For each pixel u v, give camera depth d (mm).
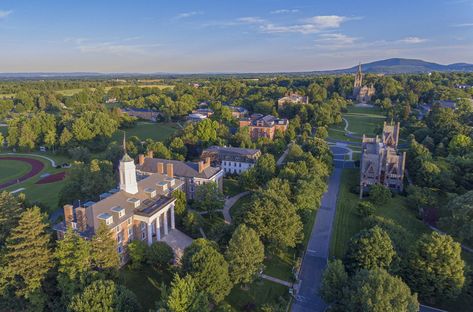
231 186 114188
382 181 110875
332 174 126562
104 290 49875
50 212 85500
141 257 66125
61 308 54812
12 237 55188
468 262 71188
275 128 177625
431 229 86250
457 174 104938
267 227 70188
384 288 47656
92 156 150375
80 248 55188
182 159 133000
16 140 169125
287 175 100000
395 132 133875
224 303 57719
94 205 66688
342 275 55375
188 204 99062
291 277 66875
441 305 60125
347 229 85562
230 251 60781
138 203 74250
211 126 157000
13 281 55469
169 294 48812
